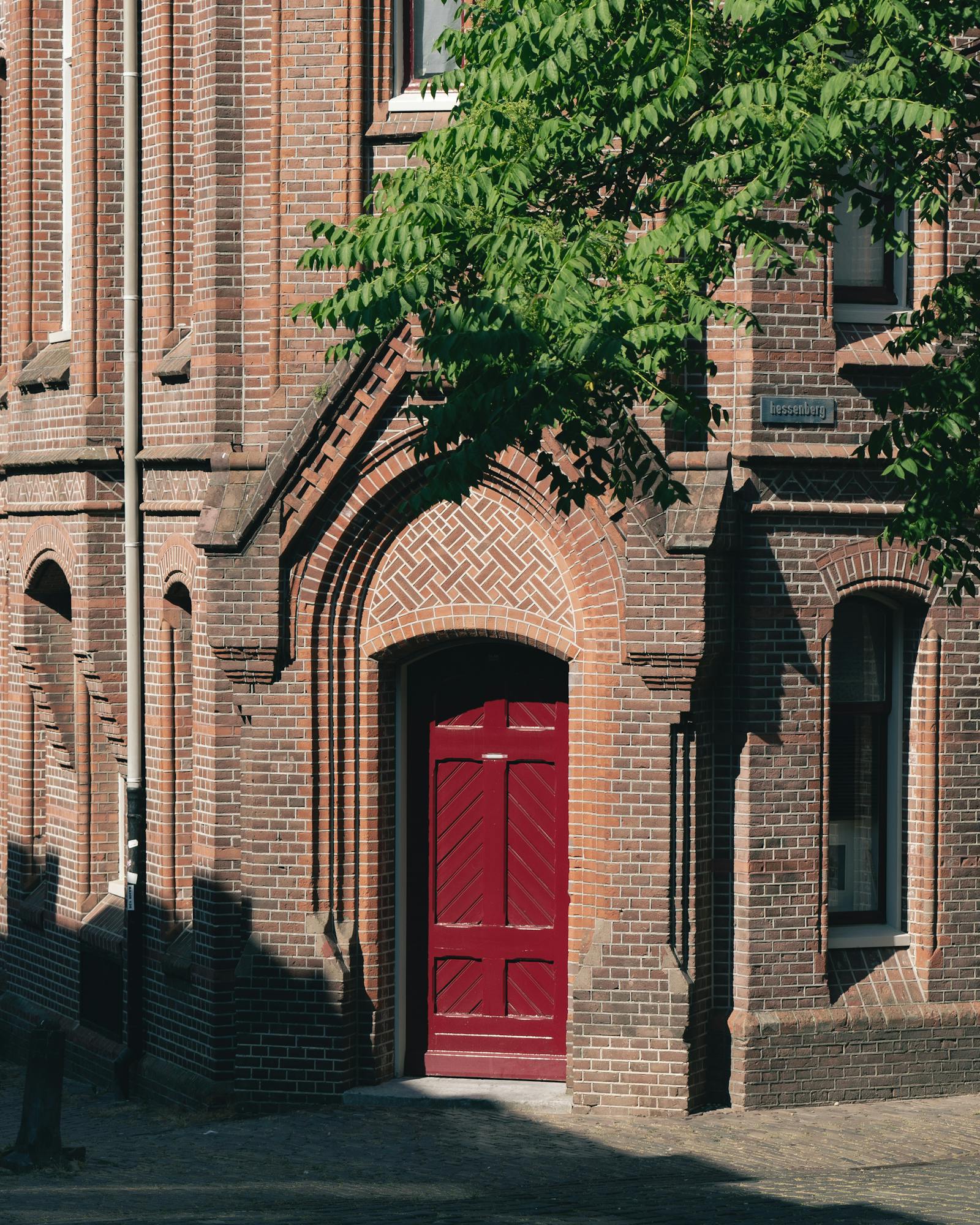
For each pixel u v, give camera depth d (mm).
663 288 10562
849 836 14453
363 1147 12828
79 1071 16844
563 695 14281
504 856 14375
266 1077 14055
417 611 13984
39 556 17625
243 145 14234
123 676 16562
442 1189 11586
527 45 10523
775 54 10523
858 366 13734
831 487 13789
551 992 14320
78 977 17219
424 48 13977
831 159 10938
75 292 16766
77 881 17328
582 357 9867
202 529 13984
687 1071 13344
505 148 10820
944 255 14125
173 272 15727
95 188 16422
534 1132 13117
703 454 13516
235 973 14398
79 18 16547
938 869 14227
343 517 13922
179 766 15773
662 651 13188
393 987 14289
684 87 10352
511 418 10086
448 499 10266
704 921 13641
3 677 19266
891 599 14344
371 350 12219
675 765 13406
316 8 13875
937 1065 14055
